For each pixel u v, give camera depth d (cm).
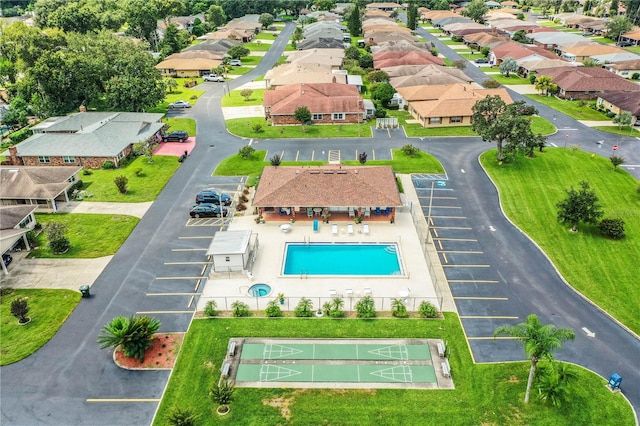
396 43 14412
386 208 6347
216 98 11519
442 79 11006
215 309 4656
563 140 8606
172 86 12031
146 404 3738
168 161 7988
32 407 3728
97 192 6981
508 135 7431
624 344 4281
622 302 4794
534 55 12888
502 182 7131
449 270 5275
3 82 11956
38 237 5897
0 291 4934
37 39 10388
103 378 3972
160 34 17225
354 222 6128
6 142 8894
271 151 8312
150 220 6250
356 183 6153
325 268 5297
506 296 4875
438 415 3612
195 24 19075
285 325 4472
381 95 10344
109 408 3709
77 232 5991
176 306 4734
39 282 5094
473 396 3762
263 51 16350
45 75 9719
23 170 6681
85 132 8262
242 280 5091
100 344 4306
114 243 5759
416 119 9831
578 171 7400
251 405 3703
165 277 5166
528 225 6106
